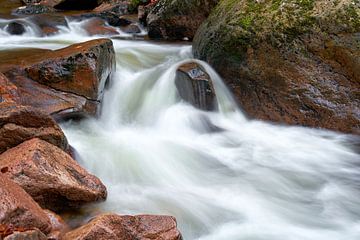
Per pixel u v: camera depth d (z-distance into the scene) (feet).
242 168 23.70
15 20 47.03
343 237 18.28
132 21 51.21
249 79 29.19
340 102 26.66
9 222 12.69
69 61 24.82
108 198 18.92
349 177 23.15
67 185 15.97
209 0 39.52
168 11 42.55
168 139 26.37
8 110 18.08
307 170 23.70
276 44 28.09
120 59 34.37
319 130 27.20
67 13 55.83
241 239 17.63
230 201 20.35
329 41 26.78
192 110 28.94
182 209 19.04
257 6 29.53
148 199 19.51
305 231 18.54
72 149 21.57
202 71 29.50
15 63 26.25
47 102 23.41
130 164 22.47
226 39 29.99
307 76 27.37
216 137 27.40
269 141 26.84
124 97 29.43
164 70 31.68
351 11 26.45
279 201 20.76
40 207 14.80
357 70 26.08
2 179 14.16
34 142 17.08
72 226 15.62
